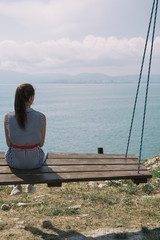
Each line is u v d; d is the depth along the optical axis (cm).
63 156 482
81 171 399
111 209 514
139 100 18412
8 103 16138
